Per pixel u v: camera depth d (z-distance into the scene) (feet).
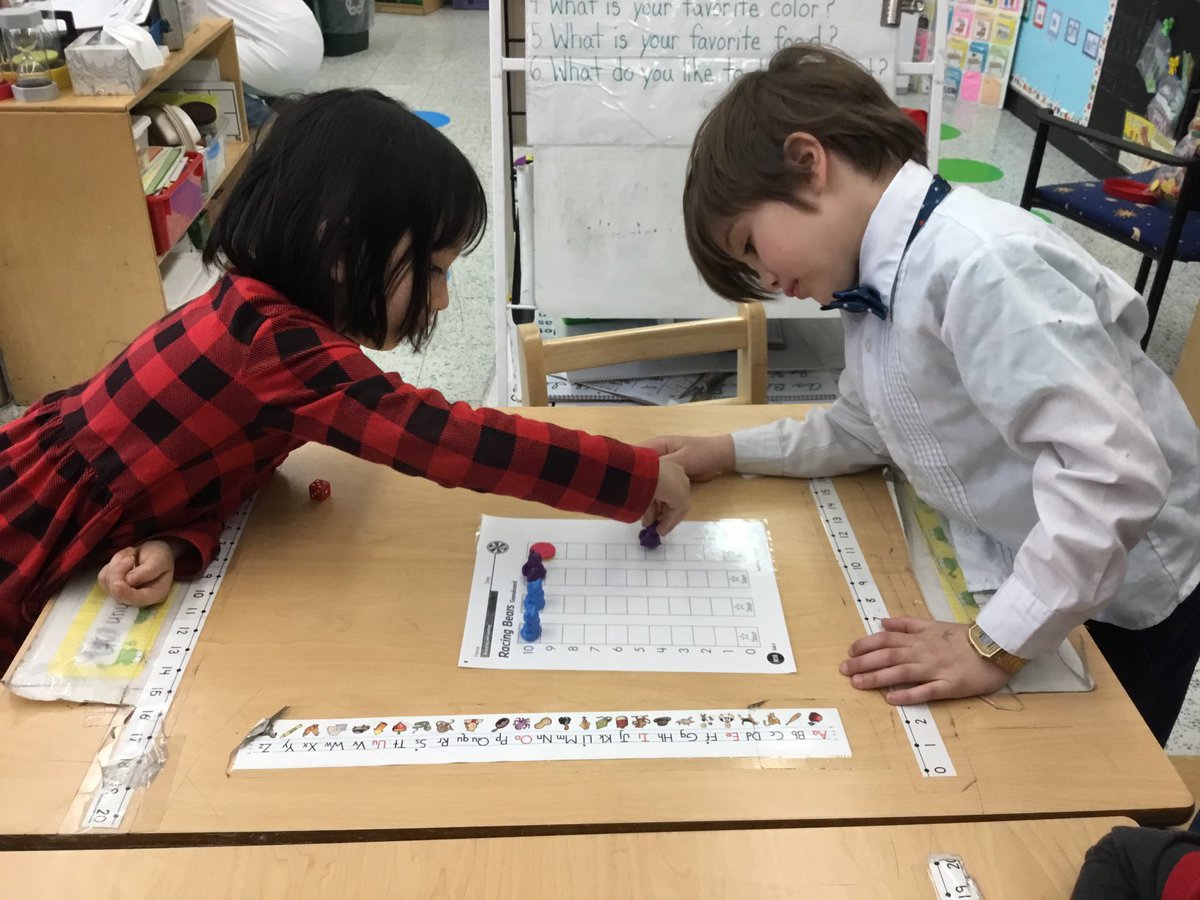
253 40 12.17
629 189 6.38
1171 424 3.10
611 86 6.09
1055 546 2.44
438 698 2.54
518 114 7.34
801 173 2.69
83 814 2.21
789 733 2.46
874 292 2.83
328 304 2.84
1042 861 2.15
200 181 8.74
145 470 2.89
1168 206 8.50
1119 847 2.05
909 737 2.47
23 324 7.67
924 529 3.22
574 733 2.44
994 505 3.00
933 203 2.67
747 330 4.63
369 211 2.67
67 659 2.61
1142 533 2.44
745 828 2.25
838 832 2.20
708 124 2.88
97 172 7.13
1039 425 2.48
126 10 8.11
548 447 2.90
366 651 2.68
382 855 2.12
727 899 2.06
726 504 3.33
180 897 2.04
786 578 2.99
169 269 8.70
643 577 2.98
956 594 2.94
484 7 20.53
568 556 3.06
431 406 2.82
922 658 2.62
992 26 15.11
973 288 2.50
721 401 4.77
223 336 2.81
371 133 2.71
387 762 2.35
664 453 3.42
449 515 3.23
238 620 2.77
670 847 2.16
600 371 6.72
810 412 3.60
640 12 5.95
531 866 2.11
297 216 2.68
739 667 2.66
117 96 7.18
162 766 2.33
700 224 2.90
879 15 5.97
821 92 2.73
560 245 6.57
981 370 2.53
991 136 14.28
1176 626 3.31
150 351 2.94
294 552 3.05
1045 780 2.36
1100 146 12.78
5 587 2.91
